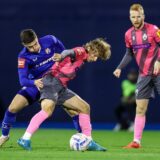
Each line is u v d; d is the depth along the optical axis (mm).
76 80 59562
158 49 33438
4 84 60500
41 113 29406
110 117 59750
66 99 30453
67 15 59938
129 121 57781
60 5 59969
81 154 28203
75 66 29875
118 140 43156
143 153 29859
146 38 33312
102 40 30141
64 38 59969
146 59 33531
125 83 57656
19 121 59938
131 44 33875
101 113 59750
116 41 59406
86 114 30719
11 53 60438
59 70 29750
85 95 59594
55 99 29516
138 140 33781
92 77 59438
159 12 59031
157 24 58969
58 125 60406
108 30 59500
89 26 59656
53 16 60031
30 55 30781
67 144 36625
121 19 59406
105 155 27859
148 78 33656
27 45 30125
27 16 60250
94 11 59594
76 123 30938
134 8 33219
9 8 60406
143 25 33500
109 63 59406
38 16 60188
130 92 57625
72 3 59875
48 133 51062
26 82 30375
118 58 59344
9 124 31828
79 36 59750
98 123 59812
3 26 60406
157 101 59094
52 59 31281
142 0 59188
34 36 30094
